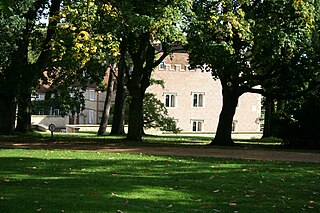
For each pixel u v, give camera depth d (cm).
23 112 3341
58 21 2369
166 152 2009
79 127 4875
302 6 2230
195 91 6041
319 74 2569
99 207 789
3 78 2753
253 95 6172
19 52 2756
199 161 1641
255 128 6166
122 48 2698
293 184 1147
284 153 2131
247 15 2330
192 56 2459
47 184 1027
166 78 5959
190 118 6025
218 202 884
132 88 2805
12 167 1325
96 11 2014
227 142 2745
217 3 2308
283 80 2672
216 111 6094
